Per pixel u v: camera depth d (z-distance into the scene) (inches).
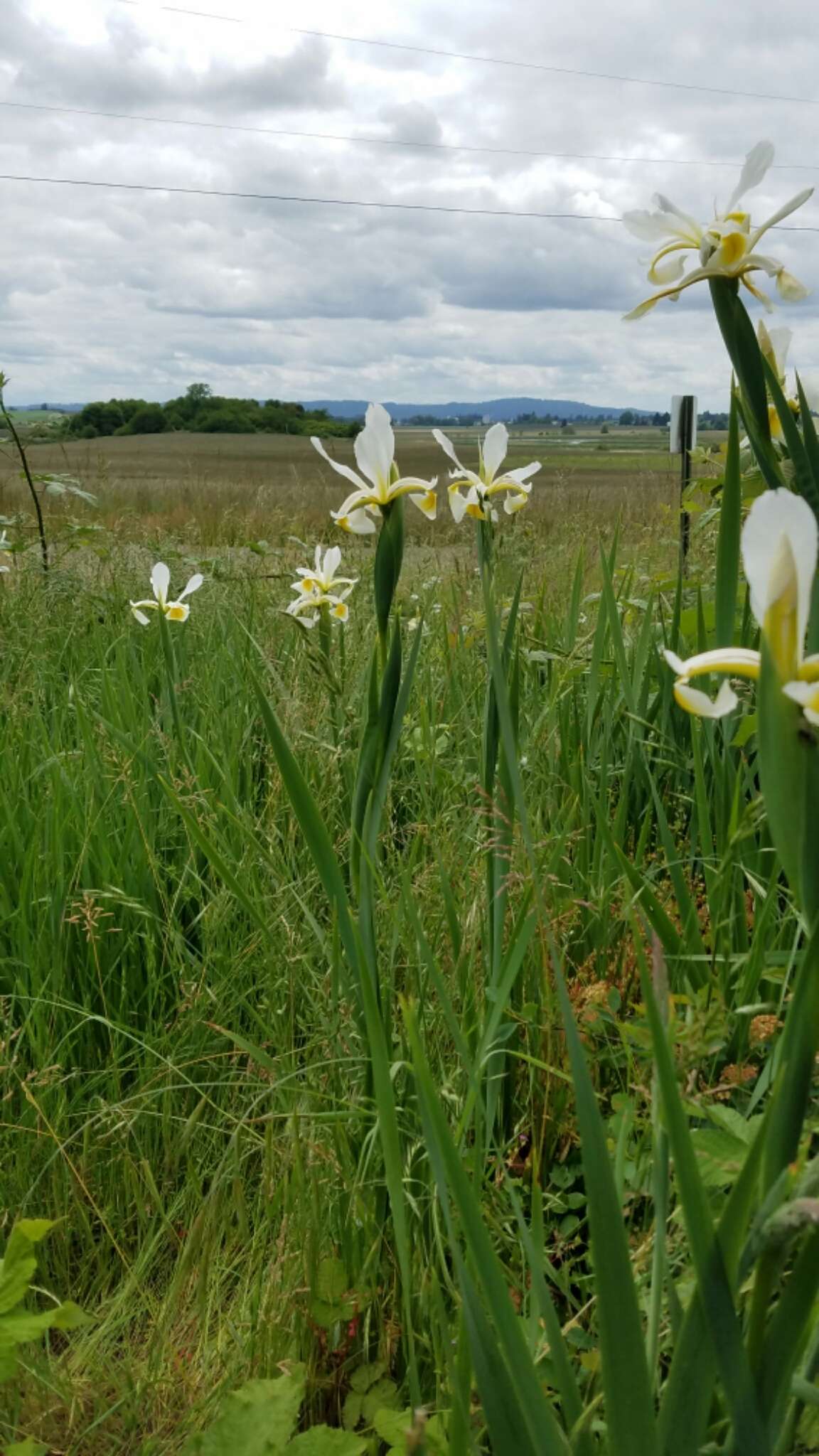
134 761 128.3
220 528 321.1
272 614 196.1
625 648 146.7
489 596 64.2
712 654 38.7
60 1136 83.7
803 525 32.9
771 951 83.8
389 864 108.4
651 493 291.1
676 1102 35.9
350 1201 69.0
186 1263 70.3
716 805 100.0
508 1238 65.9
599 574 205.3
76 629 199.0
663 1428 38.4
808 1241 35.2
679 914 86.8
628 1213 61.5
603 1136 38.2
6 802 118.2
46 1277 76.3
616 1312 37.3
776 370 83.0
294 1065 85.6
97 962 95.3
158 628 186.5
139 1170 82.6
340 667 135.9
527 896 81.6
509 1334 40.5
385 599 73.0
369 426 73.4
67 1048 92.7
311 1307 65.8
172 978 103.1
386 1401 64.7
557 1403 57.6
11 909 106.6
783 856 34.0
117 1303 71.4
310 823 67.2
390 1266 70.3
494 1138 79.9
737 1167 59.4
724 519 76.1
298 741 118.3
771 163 67.5
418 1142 71.3
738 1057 77.9
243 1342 67.4
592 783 114.9
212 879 112.8
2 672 168.2
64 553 234.2
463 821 111.7
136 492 538.3
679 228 70.4
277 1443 55.8
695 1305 37.8
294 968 88.4
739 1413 36.3
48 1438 64.2
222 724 147.4
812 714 32.7
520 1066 82.7
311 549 247.4
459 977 84.6
